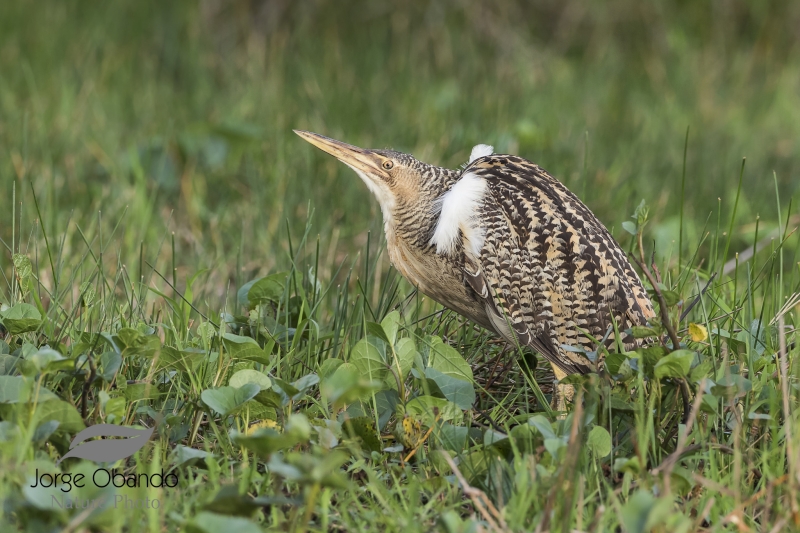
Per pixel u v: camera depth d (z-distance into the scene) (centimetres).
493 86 2262
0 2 2342
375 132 1927
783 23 2677
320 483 657
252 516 684
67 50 2262
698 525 704
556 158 1777
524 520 710
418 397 830
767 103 2375
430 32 2547
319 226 1440
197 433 860
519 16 2681
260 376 839
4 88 1969
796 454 721
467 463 780
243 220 1388
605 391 832
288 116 1908
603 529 683
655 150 1945
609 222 1530
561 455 734
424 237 1047
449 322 1084
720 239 1476
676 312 869
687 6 2703
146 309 1157
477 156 1124
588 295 966
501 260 990
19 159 1591
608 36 2675
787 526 705
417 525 699
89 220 1450
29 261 962
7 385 781
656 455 799
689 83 2434
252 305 1026
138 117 1942
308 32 2555
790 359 898
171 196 1630
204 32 2498
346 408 865
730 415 834
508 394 943
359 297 1064
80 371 816
